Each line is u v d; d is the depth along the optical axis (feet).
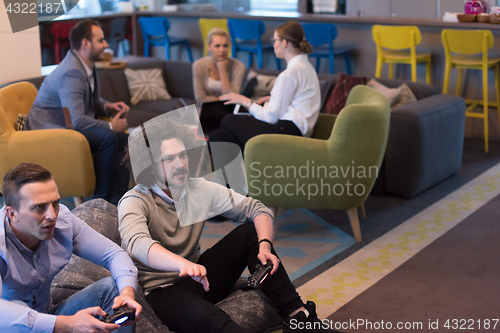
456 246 9.30
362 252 9.20
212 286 5.88
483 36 14.10
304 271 8.53
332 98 13.87
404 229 10.15
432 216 10.75
